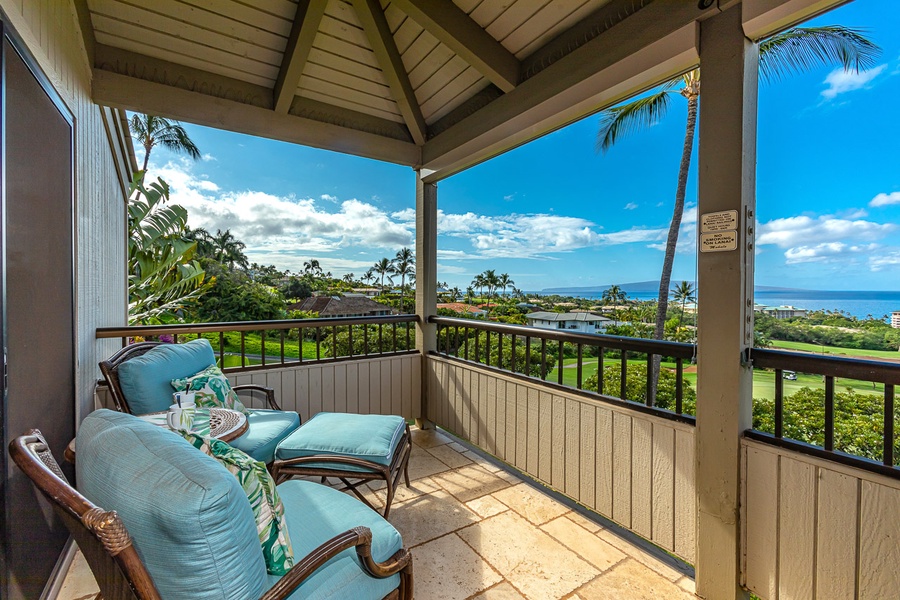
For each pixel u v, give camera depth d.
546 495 2.62
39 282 1.59
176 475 0.85
